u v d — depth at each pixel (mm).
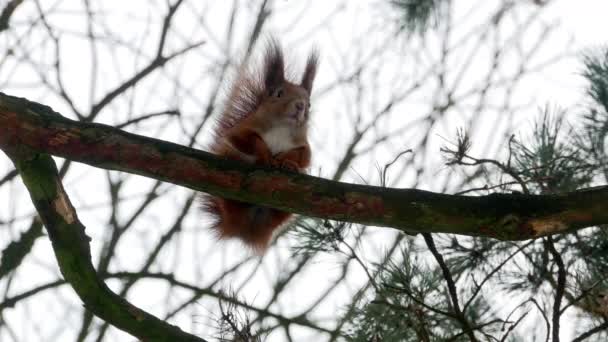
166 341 4734
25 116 4758
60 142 4734
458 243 5453
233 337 4625
